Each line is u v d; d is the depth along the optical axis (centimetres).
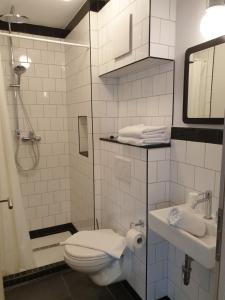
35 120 265
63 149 284
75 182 272
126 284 195
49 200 283
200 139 137
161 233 129
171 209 131
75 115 254
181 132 150
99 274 171
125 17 162
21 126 259
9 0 201
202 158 137
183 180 152
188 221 117
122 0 165
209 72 127
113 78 219
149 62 157
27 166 266
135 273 181
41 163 273
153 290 172
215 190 130
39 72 260
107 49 192
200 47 131
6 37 240
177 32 147
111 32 183
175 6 147
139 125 178
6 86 245
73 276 209
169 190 164
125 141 173
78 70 236
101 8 198
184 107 144
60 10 221
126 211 184
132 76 197
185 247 112
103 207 227
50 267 213
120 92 219
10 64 244
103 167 221
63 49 269
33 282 201
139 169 163
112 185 204
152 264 168
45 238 275
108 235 185
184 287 159
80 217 264
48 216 284
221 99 122
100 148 222
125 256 179
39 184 275
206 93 130
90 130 221
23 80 254
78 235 186
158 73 166
